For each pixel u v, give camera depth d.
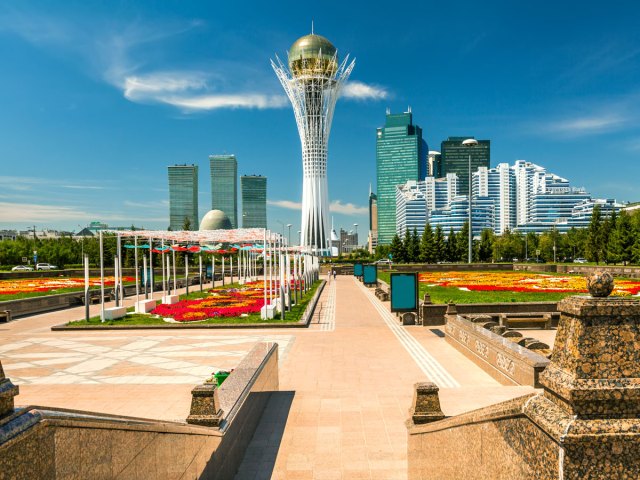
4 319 21.94
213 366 12.88
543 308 19.34
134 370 12.48
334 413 8.59
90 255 73.56
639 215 64.75
